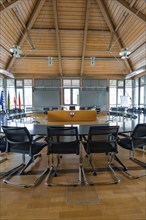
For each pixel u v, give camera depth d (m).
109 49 9.23
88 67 11.15
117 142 2.80
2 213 1.81
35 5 7.04
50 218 1.73
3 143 2.90
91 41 9.09
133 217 1.74
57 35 8.26
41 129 3.01
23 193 2.19
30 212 1.82
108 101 12.03
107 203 1.97
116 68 11.37
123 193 2.17
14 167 3.01
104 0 7.05
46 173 2.75
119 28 8.10
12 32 7.74
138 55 9.20
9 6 5.69
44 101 11.71
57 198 2.08
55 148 2.54
